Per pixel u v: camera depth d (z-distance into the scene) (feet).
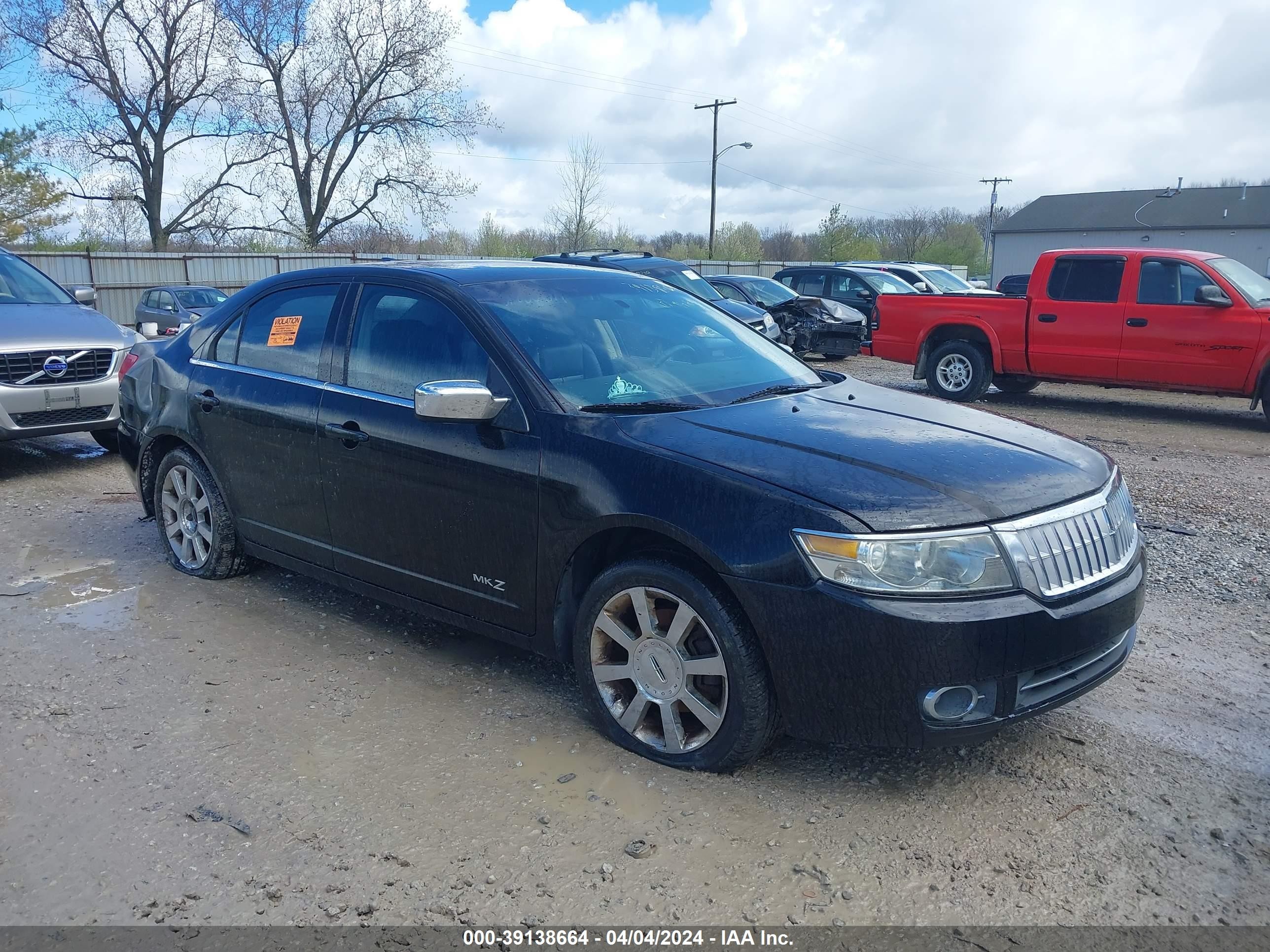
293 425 14.34
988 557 9.37
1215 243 193.98
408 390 13.05
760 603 9.67
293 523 14.90
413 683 13.08
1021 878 8.95
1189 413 37.76
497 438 11.84
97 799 10.26
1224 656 13.87
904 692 9.25
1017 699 9.57
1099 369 36.29
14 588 16.72
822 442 10.75
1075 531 10.08
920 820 9.86
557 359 12.35
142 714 12.16
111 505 22.49
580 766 10.91
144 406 17.67
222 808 10.09
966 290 65.77
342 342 14.16
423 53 141.08
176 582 17.02
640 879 8.95
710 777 10.62
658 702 10.80
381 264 14.60
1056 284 36.99
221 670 13.47
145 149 135.64
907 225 263.29
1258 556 18.40
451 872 9.06
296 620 15.34
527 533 11.62
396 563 13.37
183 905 8.63
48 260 98.37
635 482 10.66
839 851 9.35
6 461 27.76
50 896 8.76
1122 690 12.78
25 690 12.80
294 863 9.20
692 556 10.53
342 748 11.33
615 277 15.08
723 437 10.93
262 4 133.80
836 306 56.39
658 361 13.19
